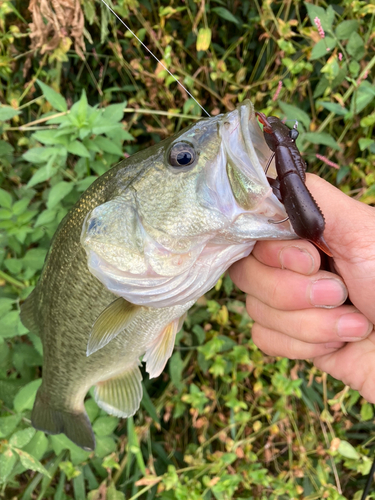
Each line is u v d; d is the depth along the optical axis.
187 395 0.31
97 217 0.17
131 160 0.18
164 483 0.29
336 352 0.21
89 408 0.30
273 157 0.16
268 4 0.29
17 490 0.35
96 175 0.32
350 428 0.36
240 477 0.29
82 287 0.20
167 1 0.32
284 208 0.16
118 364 0.22
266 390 0.33
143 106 0.34
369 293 0.18
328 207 0.18
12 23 0.33
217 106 0.34
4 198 0.30
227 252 0.18
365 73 0.27
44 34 0.30
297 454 0.33
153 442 0.34
